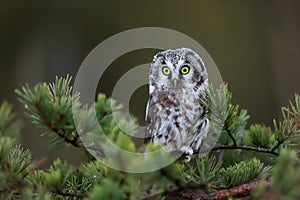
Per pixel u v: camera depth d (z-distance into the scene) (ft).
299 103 17.19
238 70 63.67
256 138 19.16
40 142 49.62
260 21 66.18
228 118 17.60
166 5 67.10
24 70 64.49
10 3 65.87
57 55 65.26
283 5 65.77
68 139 15.52
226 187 16.38
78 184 17.08
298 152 17.08
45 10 66.28
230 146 18.52
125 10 66.95
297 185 11.78
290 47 64.08
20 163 15.14
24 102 14.52
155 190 13.41
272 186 11.98
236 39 65.36
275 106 61.21
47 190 14.23
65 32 65.87
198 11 66.74
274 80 62.69
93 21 66.59
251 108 61.21
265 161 19.75
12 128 15.69
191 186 13.29
